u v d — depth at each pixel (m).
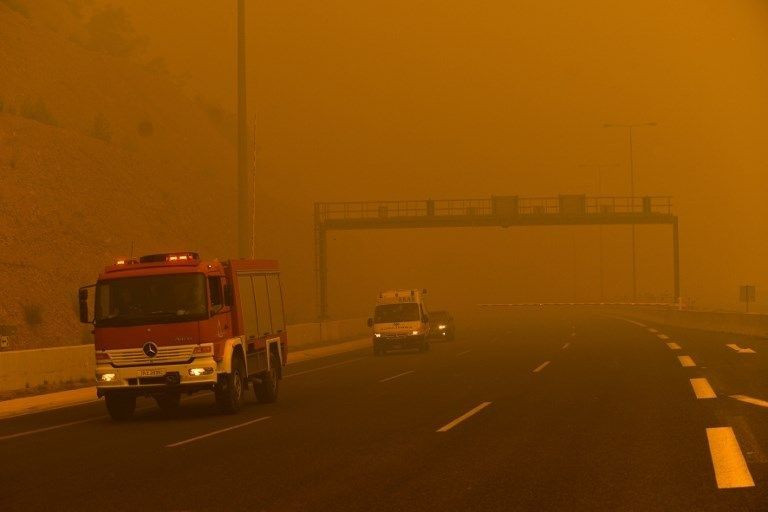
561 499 8.62
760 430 12.37
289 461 11.36
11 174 46.25
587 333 43.75
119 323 16.92
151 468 11.28
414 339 35.00
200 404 20.45
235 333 18.02
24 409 20.08
